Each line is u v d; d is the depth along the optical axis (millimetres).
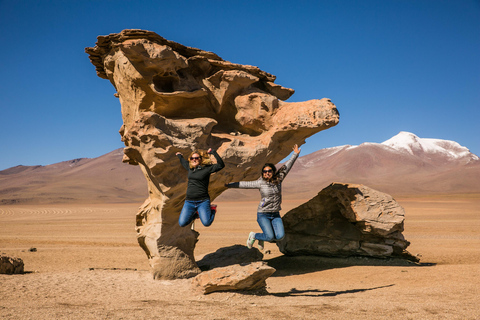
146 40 11023
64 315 6105
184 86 12039
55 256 18438
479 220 38812
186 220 8102
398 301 8180
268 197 8039
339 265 15047
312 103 12664
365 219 15016
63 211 76875
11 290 8656
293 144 13102
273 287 11188
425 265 14734
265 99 12906
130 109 12695
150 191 11672
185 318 6125
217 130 13062
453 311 6906
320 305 7504
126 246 23062
